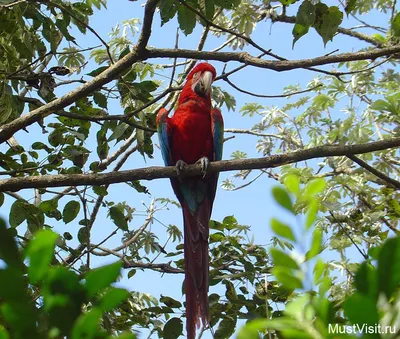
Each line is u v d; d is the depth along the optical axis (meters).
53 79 10.20
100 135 9.94
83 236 9.73
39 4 9.93
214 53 10.07
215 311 9.29
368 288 2.52
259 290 9.20
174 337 9.08
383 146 9.29
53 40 9.84
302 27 8.82
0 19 9.37
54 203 9.97
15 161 9.59
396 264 2.50
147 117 10.66
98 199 10.11
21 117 9.52
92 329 2.60
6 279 2.50
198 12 9.27
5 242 2.51
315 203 2.89
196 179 11.12
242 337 2.64
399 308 2.59
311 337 2.61
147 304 10.85
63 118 9.98
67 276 2.64
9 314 2.55
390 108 12.75
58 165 9.76
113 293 2.64
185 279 9.72
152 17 9.38
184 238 10.54
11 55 9.72
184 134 11.41
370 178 15.00
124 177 8.93
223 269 9.76
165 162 11.68
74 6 10.46
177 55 10.00
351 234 10.83
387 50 9.75
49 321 2.63
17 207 9.39
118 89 10.09
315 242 2.82
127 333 2.75
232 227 9.96
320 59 9.80
